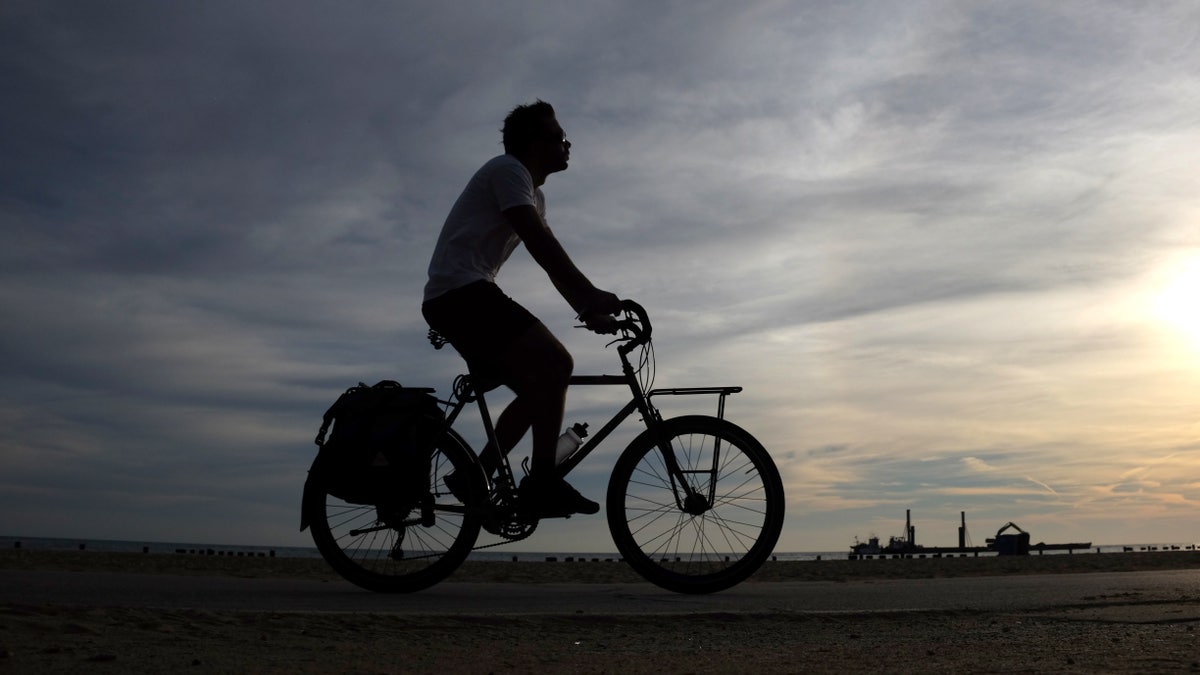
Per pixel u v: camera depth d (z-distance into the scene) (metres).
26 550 14.57
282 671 1.90
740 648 2.43
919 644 2.42
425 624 2.82
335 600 3.35
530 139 3.86
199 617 2.69
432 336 3.82
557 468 3.78
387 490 3.66
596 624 2.99
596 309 3.65
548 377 3.61
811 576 9.41
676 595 3.87
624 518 3.88
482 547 3.81
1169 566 11.27
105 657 1.97
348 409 3.74
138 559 13.29
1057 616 3.17
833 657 2.15
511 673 1.95
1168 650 2.10
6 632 2.22
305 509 3.78
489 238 3.67
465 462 3.72
